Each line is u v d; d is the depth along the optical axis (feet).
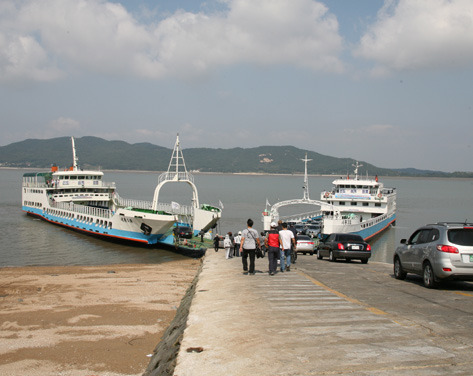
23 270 99.14
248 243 54.13
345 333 25.85
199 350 24.32
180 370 21.49
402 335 25.34
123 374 35.99
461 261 40.83
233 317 31.19
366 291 41.91
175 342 29.60
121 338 45.78
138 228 135.74
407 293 40.81
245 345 24.21
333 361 20.80
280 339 24.88
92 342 44.42
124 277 87.30
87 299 65.05
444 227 43.55
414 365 20.12
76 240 153.38
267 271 58.75
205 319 32.01
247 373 19.77
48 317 54.34
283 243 57.11
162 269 101.71
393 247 156.15
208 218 133.59
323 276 53.36
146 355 40.52
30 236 161.68
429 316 30.48
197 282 53.98
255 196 488.02
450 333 25.79
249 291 42.01
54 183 200.03
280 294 40.14
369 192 178.29
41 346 43.14
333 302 35.94
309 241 102.99
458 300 37.11
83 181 198.18
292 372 19.53
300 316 30.71
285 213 310.04
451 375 18.79
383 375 18.85
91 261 117.70
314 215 243.40
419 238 47.85
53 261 116.88
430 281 43.39
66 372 36.47
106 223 150.10
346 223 142.20
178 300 64.95
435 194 629.51
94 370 36.83
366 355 21.62
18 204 315.17
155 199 134.00
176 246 126.72
